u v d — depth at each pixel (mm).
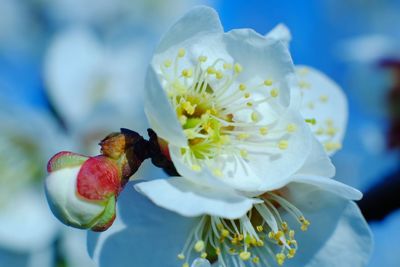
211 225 159
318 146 151
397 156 225
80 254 223
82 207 148
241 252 156
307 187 158
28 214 228
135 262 159
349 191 149
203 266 153
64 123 237
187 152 154
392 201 182
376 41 230
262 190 152
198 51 155
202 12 151
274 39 153
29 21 276
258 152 155
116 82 245
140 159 154
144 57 254
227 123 156
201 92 157
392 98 226
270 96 156
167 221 160
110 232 159
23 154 234
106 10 272
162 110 146
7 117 231
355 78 229
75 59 242
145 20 270
